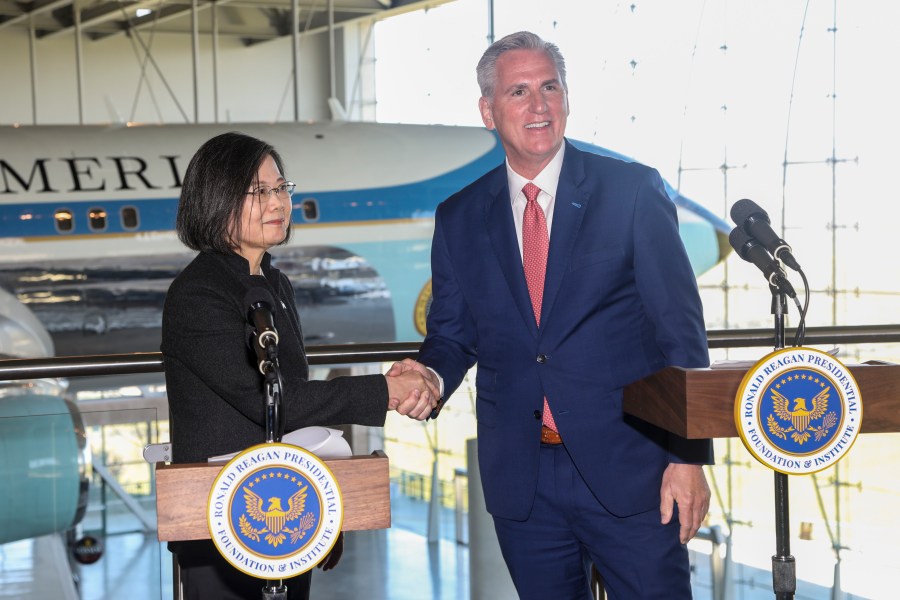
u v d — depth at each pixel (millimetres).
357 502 1545
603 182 2166
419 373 2121
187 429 1932
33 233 7340
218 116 20000
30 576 2787
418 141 8344
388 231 8016
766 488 6234
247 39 20156
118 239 7523
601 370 2131
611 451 2133
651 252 2109
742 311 13586
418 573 4395
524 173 2217
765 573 4094
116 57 19594
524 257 2211
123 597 2824
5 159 7391
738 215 1972
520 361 2184
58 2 16781
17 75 18891
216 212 1926
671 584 2178
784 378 1670
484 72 2197
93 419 2828
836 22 11578
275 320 1975
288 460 1494
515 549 2277
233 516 1479
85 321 7562
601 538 2188
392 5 17641
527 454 2178
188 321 1887
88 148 7629
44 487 2797
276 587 1587
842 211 11750
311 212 7848
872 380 1723
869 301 11562
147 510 2824
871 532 3930
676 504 2172
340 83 19688
